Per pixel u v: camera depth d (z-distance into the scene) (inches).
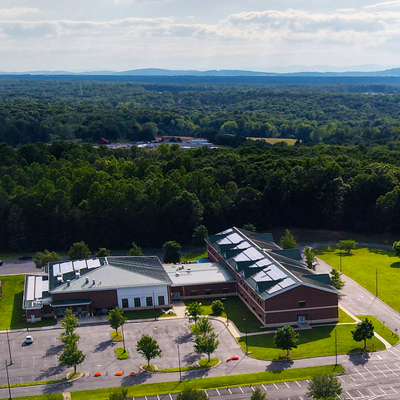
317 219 7701.8
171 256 5999.0
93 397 3351.4
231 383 3499.0
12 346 4170.8
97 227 7003.0
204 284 5196.9
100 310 4840.1
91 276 4980.3
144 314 4800.7
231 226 7465.6
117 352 4018.2
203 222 7426.2
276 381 3513.8
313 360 3821.4
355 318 4621.1
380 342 4104.3
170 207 7042.3
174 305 5024.6
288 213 7691.9
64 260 6112.2
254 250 5418.3
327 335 4279.0
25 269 6117.1
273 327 4475.9
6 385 3558.1
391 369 3656.5
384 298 5059.1
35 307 4643.2
